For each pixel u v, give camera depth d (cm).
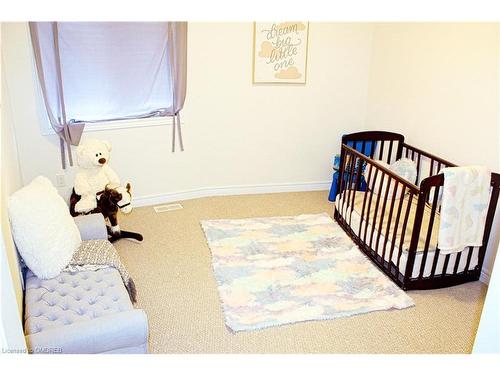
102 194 312
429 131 345
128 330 157
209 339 222
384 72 404
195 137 407
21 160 331
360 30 415
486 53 280
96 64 347
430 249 264
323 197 435
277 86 414
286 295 260
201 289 268
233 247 319
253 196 436
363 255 309
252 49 395
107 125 361
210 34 380
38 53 307
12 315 95
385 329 232
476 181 243
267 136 429
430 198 309
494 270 84
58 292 197
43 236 203
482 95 286
